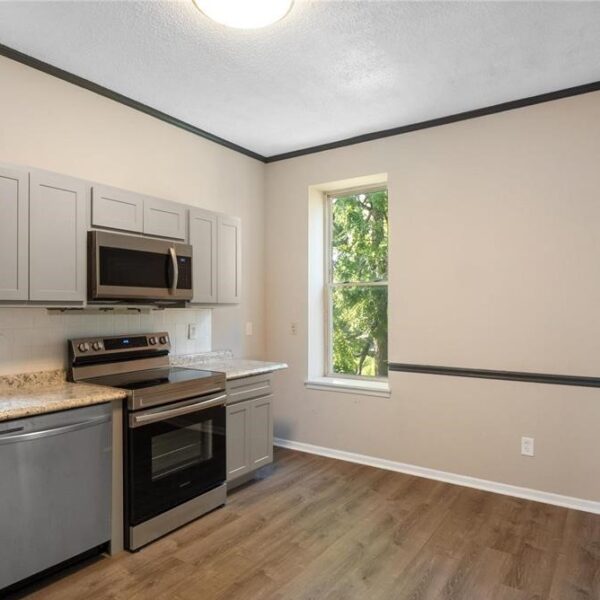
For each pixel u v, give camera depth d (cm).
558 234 301
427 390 348
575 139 296
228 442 305
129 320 311
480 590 210
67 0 208
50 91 268
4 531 192
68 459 215
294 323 418
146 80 284
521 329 313
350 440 383
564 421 298
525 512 288
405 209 359
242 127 360
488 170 325
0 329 245
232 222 349
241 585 213
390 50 250
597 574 222
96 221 255
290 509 291
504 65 266
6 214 216
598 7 213
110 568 225
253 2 196
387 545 248
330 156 397
